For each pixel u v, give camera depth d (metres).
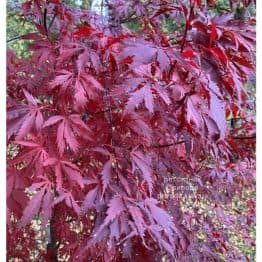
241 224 1.70
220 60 0.90
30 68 1.10
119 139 1.01
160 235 0.87
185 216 1.34
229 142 1.21
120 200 0.87
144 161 0.97
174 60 0.86
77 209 0.89
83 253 0.95
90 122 1.02
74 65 1.00
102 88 0.94
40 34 1.25
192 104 0.89
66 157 0.95
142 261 1.01
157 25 1.38
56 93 1.01
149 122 1.05
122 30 1.39
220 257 1.43
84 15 1.38
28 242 1.24
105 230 0.84
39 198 0.84
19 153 0.92
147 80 0.88
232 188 1.51
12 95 1.09
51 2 1.18
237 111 1.34
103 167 0.92
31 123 0.87
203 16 0.94
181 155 1.26
